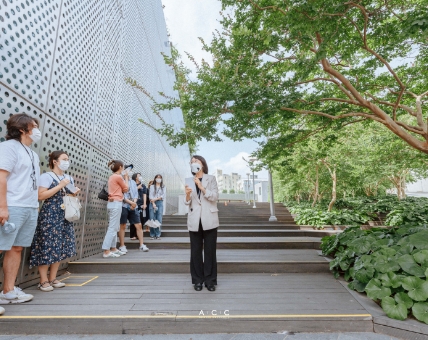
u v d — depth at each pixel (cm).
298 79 424
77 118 412
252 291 297
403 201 1349
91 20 464
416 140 419
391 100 567
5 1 260
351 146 1062
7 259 248
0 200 219
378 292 244
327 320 225
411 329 207
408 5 391
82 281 336
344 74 532
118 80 615
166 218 931
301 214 964
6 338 210
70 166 390
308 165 1146
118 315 224
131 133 723
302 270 388
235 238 639
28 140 255
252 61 413
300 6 304
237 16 413
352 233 401
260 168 627
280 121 564
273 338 212
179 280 344
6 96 262
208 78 404
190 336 214
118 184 444
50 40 339
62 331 218
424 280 232
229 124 450
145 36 917
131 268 388
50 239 288
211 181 313
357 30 395
